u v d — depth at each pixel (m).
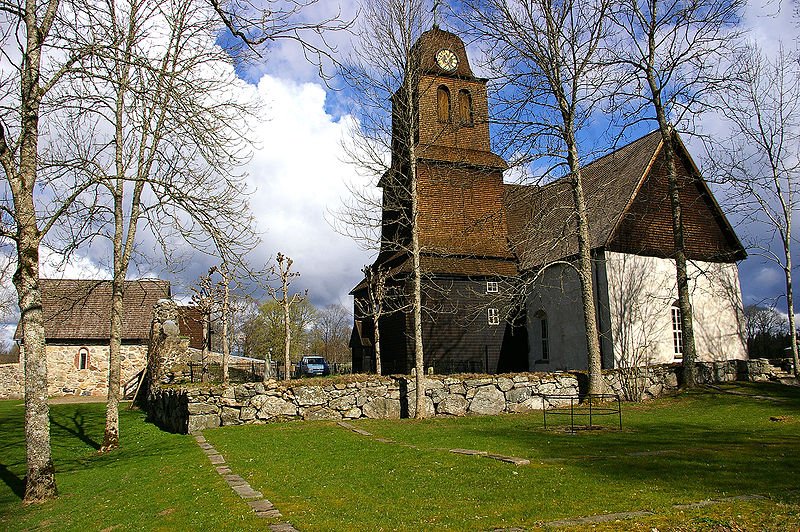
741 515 7.20
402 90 20.91
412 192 20.59
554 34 22.20
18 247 10.98
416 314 19.50
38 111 11.23
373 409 18.98
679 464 10.38
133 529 7.79
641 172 28.42
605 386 21.84
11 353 71.00
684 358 23.62
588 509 7.60
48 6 11.24
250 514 7.85
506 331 32.06
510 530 6.83
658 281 28.14
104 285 39.94
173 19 13.70
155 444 15.29
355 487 9.25
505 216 33.97
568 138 22.56
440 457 11.43
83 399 34.16
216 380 27.70
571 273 29.19
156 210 12.96
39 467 10.73
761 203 26.95
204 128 10.84
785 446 12.25
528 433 14.86
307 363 52.34
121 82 10.46
